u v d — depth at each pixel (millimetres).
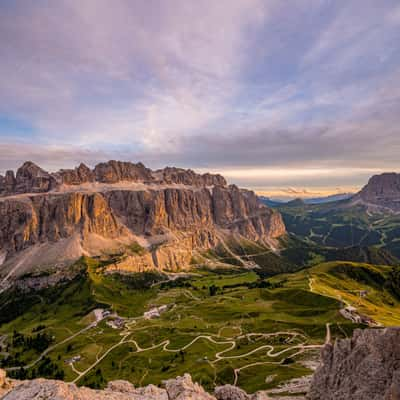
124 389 48750
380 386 46906
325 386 59219
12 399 34656
